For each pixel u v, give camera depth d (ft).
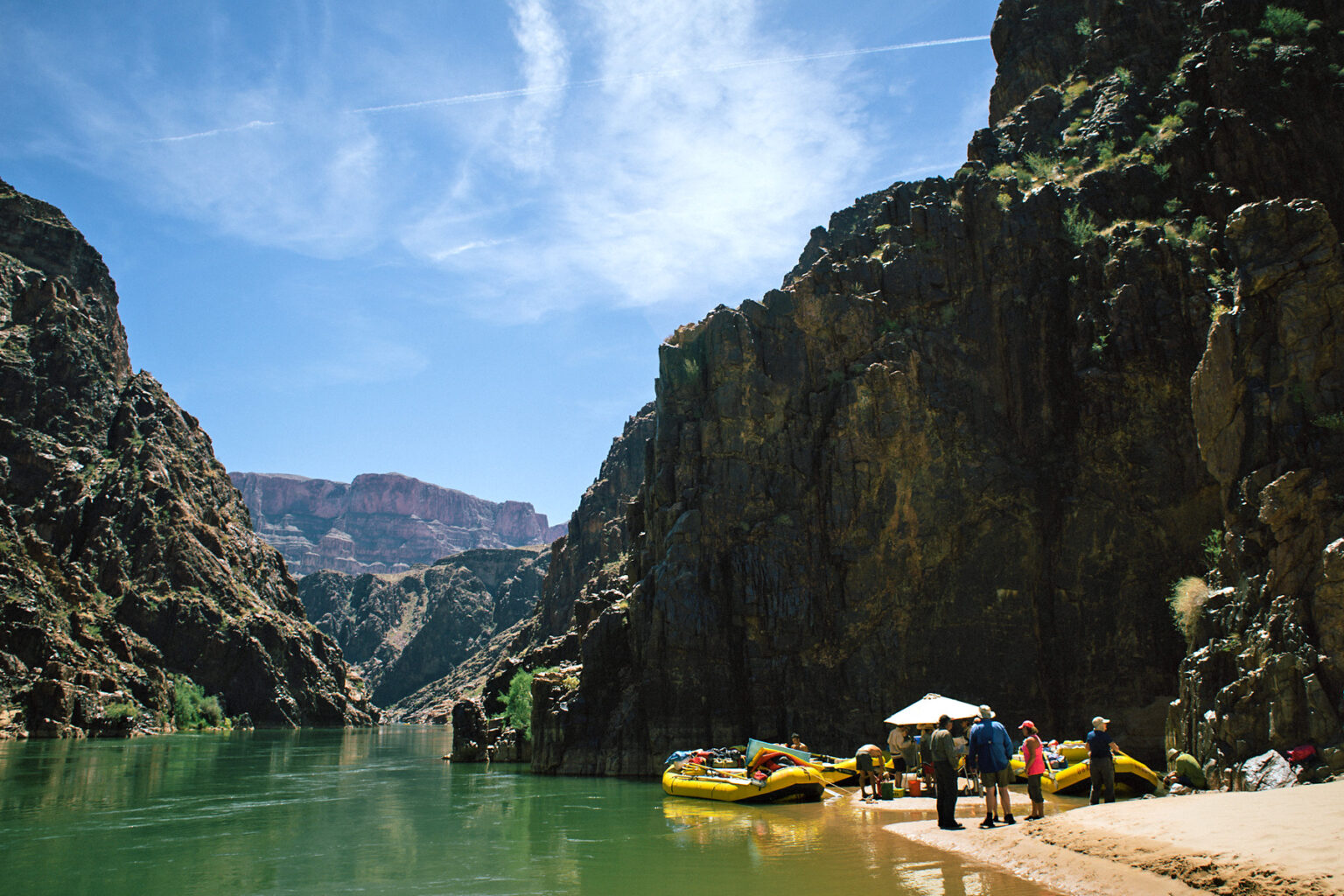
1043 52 211.41
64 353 543.39
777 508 167.43
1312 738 76.74
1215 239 156.25
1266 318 97.55
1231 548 96.63
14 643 374.84
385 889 70.08
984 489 161.17
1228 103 167.84
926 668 156.46
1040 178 181.57
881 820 89.66
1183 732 95.40
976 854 68.08
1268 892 45.68
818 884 61.77
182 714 430.20
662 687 163.22
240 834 101.55
